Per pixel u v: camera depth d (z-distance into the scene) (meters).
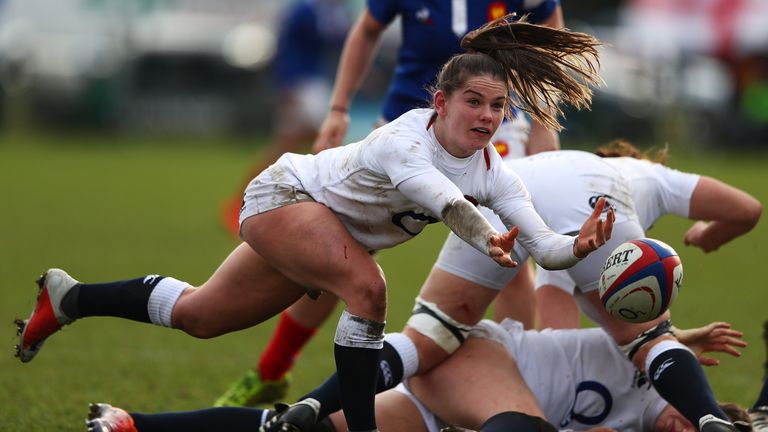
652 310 14.40
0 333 24.31
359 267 14.24
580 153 16.91
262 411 15.23
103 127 84.50
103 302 15.58
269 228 14.64
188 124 82.88
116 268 32.50
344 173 14.51
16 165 66.19
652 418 16.05
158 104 82.56
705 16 75.19
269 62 80.25
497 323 18.14
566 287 18.55
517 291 18.61
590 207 16.17
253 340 25.08
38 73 82.19
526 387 15.71
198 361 22.70
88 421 14.42
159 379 21.03
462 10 18.97
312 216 14.47
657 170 17.39
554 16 19.25
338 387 15.03
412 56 19.56
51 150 75.62
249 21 84.69
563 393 16.08
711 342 16.02
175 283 15.48
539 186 16.38
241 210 15.14
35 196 52.94
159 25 82.19
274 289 15.07
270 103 81.81
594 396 16.06
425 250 39.91
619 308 14.49
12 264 33.31
